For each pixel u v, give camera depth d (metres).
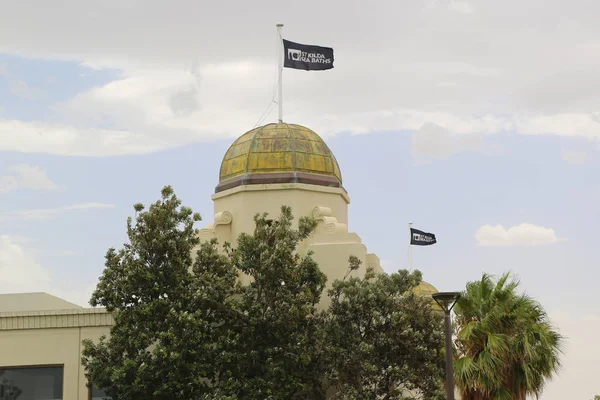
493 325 35.25
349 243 35.84
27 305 39.72
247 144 39.03
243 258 32.38
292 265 31.98
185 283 32.28
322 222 37.09
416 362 32.38
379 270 38.16
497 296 36.31
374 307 32.34
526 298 36.72
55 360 34.59
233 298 32.97
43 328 34.81
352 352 31.48
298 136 39.09
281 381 31.39
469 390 34.66
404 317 31.75
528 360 35.00
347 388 31.42
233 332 31.70
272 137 38.91
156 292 31.84
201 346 31.30
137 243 31.97
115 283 31.89
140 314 31.36
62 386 34.47
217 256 32.69
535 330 35.38
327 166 38.97
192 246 32.91
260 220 33.09
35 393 34.59
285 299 31.62
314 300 32.66
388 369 31.27
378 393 32.12
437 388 32.12
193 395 31.39
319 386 32.34
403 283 33.38
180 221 32.84
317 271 32.72
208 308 32.16
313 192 38.06
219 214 38.12
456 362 34.69
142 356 31.11
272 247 32.50
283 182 37.62
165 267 32.09
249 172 38.25
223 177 39.31
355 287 32.72
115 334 31.81
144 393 31.20
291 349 31.48
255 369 32.03
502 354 34.41
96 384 31.72
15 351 34.69
